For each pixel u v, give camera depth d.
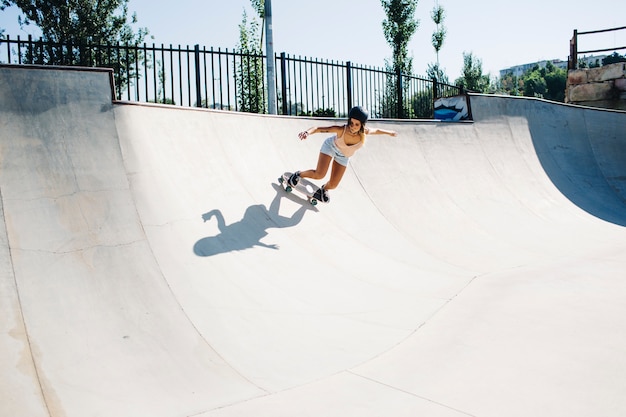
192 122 6.77
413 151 10.73
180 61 9.38
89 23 18.64
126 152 5.50
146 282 4.39
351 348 4.25
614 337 4.47
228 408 3.26
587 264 7.51
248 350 4.03
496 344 4.36
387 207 8.77
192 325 4.13
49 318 3.70
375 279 6.12
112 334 3.77
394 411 3.21
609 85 19.50
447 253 7.93
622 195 13.66
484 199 10.81
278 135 8.29
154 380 3.46
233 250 5.45
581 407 3.23
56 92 5.32
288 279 5.41
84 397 3.19
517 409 3.22
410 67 22.23
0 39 7.77
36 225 4.33
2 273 3.86
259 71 12.72
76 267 4.19
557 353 4.13
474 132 12.63
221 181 6.48
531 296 5.84
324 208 7.61
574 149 14.72
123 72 14.77
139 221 4.96
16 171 4.63
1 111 4.92
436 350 4.24
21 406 3.00
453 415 3.15
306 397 3.42
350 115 6.48
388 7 21.91
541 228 10.21
